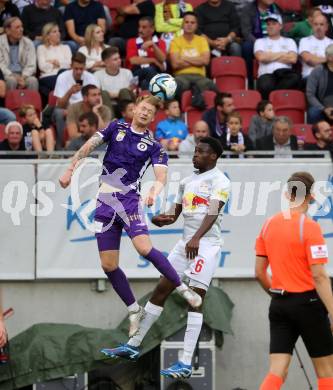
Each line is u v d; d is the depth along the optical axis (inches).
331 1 1791.3
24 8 1683.1
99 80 1533.0
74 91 1455.5
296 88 1614.2
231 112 1327.5
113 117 1461.6
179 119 1419.8
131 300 941.2
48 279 1216.2
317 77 1553.9
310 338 899.4
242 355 1227.2
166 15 1688.0
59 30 1676.9
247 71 1691.7
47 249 1215.6
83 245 1218.0
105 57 1535.4
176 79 1563.7
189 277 1013.8
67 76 1504.7
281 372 896.9
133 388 1211.2
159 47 1635.1
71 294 1225.4
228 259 1223.5
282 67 1636.3
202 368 1157.7
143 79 1556.3
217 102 1354.6
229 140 1311.5
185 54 1599.4
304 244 894.4
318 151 1234.0
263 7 1711.4
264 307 1230.9
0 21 1667.1
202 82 1573.6
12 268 1213.1
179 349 1157.7
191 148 1346.0
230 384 1224.2
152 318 973.2
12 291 1220.5
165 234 1216.2
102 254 928.3
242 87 1652.3
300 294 896.3
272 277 916.0
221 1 1716.3
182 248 1026.7
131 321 941.8
